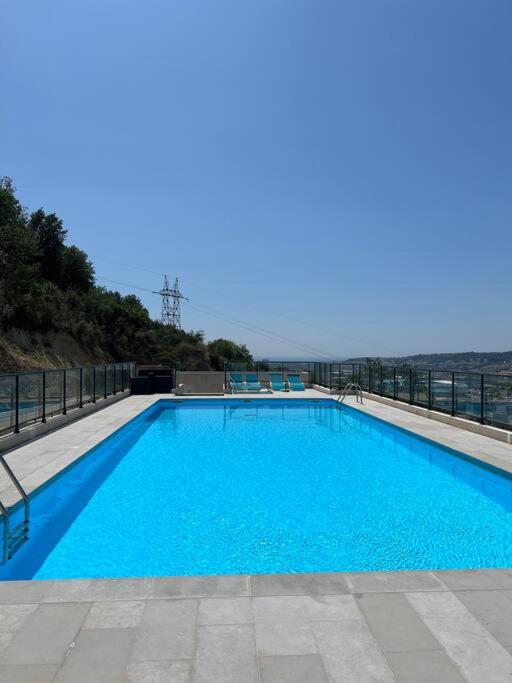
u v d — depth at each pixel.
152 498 6.81
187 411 15.73
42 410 10.15
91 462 8.38
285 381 20.94
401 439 10.95
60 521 5.89
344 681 2.42
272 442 10.70
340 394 18.59
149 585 3.45
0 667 2.51
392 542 5.30
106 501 6.67
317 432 11.98
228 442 10.71
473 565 4.75
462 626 2.92
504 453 8.11
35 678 2.42
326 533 5.55
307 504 6.54
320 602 3.21
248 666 2.53
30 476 6.50
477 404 10.45
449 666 2.54
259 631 2.86
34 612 3.08
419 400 13.39
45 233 40.69
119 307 43.78
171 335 49.94
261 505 6.51
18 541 4.95
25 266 32.47
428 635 2.82
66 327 33.16
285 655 2.62
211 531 5.59
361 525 5.79
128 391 18.27
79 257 43.03
